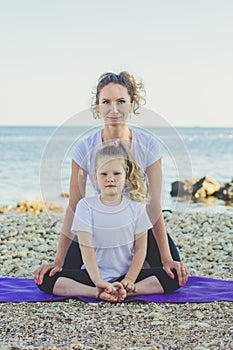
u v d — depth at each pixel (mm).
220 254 5191
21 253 5164
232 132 33562
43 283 3516
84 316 3117
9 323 3012
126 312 3186
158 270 3529
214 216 7871
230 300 3383
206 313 3176
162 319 3064
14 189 14977
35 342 2729
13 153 27438
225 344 2695
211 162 24406
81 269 3541
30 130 51250
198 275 4332
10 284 3906
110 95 3465
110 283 3389
